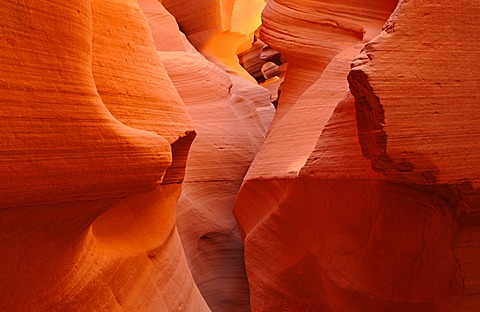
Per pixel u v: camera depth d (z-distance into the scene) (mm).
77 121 1626
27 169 1481
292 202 4496
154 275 2795
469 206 3018
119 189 1831
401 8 2836
